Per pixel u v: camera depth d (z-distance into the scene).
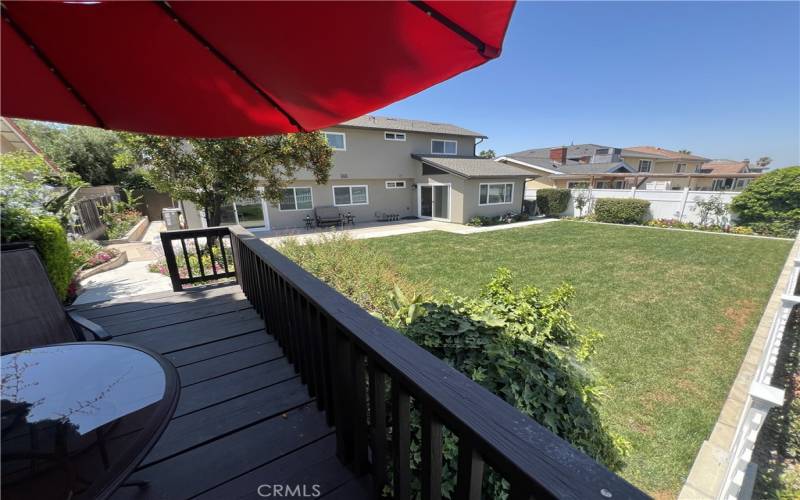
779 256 7.91
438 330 1.81
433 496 0.88
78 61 1.42
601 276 6.61
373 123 14.76
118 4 1.08
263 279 2.61
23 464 0.88
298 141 6.47
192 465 1.43
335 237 7.87
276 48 1.31
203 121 2.02
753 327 4.37
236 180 6.29
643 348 3.87
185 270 5.72
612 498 0.50
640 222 13.38
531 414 1.59
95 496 0.79
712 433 2.64
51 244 3.46
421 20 1.02
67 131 16.03
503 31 0.99
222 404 1.83
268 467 1.42
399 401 0.99
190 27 1.22
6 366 1.27
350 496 1.29
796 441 2.59
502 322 1.88
